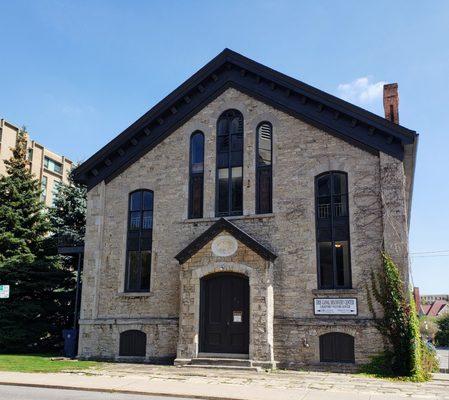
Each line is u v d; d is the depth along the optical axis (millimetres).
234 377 14766
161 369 16406
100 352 19547
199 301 17906
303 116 18828
